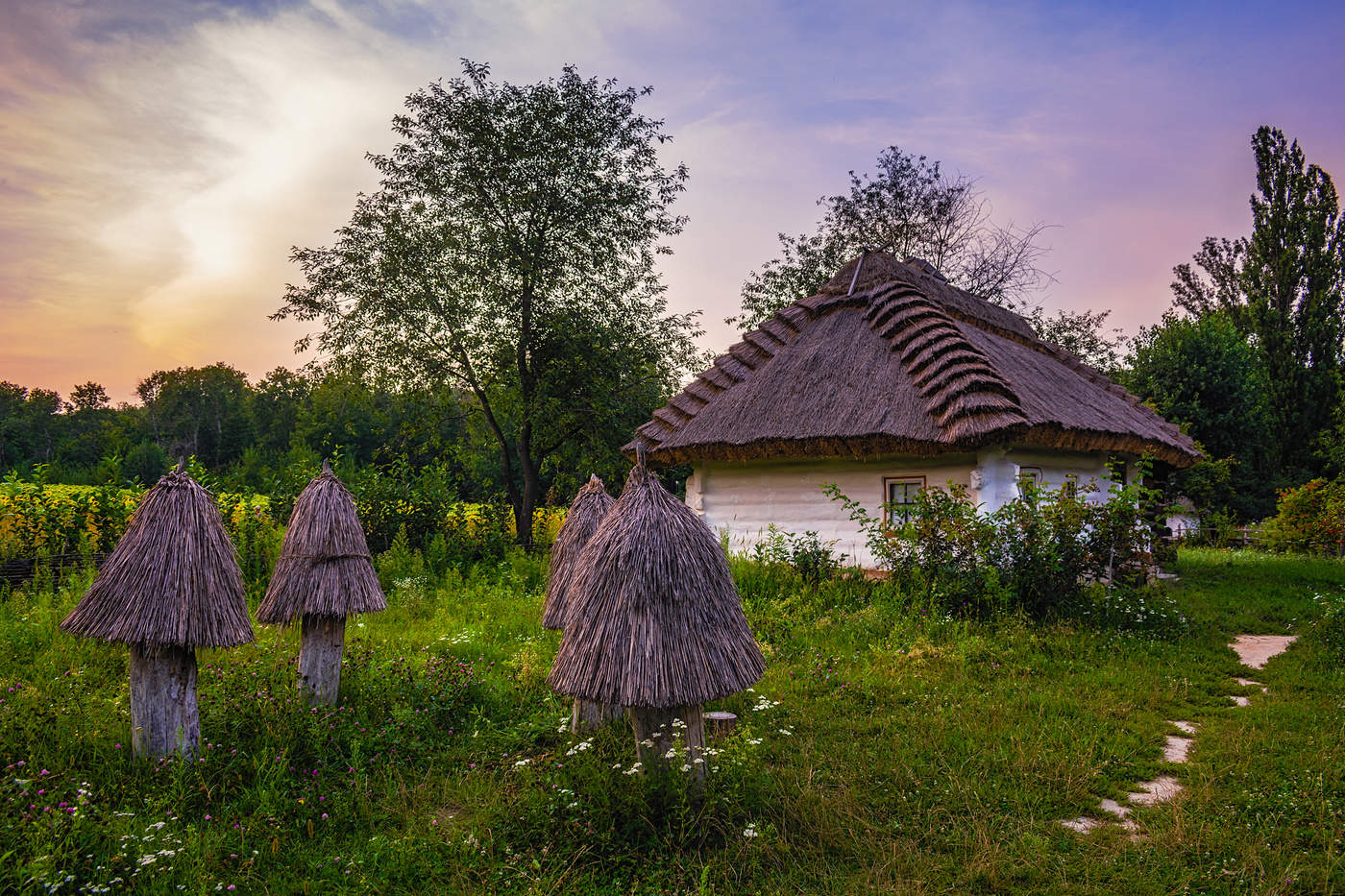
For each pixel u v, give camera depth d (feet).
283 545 18.43
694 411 43.78
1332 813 13.32
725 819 13.43
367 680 20.12
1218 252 125.08
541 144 55.36
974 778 15.43
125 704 17.83
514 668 22.90
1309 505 63.67
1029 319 90.43
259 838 12.96
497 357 56.49
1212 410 81.30
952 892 11.74
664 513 13.91
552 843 12.89
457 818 14.11
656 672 12.61
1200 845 12.62
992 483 34.35
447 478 52.03
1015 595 28.71
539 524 57.82
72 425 223.30
